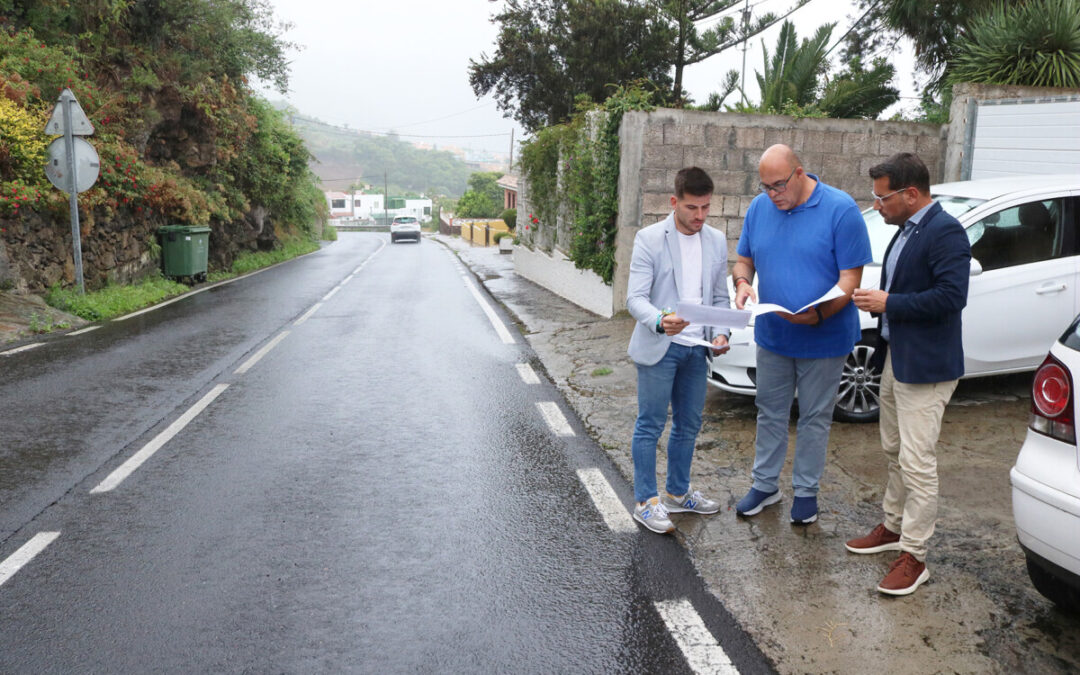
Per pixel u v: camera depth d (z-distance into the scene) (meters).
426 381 7.84
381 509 4.60
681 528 4.29
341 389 7.51
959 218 5.75
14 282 11.43
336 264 25.62
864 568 3.79
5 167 11.56
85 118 11.98
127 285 14.91
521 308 13.20
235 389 7.50
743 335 5.97
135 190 15.11
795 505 4.28
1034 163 9.19
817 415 4.11
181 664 3.06
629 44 27.95
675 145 10.52
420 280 19.11
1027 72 10.42
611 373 7.93
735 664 3.03
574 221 13.09
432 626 3.33
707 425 6.01
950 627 3.25
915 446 3.52
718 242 4.16
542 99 29.48
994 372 5.89
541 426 6.27
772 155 3.82
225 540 4.18
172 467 5.31
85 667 3.04
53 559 3.95
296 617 3.41
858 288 3.90
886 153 10.70
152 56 17.48
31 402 6.96
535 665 3.04
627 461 5.42
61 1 15.74
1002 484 4.70
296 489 4.92
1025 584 3.59
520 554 4.00
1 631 3.29
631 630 3.28
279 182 25.36
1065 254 5.88
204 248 17.83
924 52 16.50
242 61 21.66
